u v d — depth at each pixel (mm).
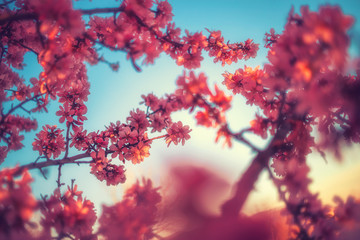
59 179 2682
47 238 2068
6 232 1641
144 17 2818
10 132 3088
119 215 1939
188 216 1454
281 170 2549
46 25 2174
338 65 1481
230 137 1928
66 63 2420
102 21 3018
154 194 2303
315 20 1434
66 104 3418
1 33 3281
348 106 1884
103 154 3156
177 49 3162
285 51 1704
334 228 1912
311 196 1922
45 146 3391
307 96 1671
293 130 2377
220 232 1550
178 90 2164
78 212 2201
